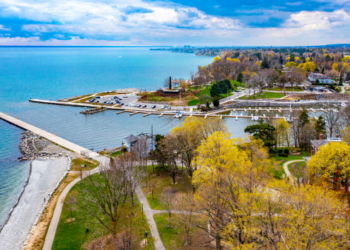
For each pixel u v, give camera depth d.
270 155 88.62
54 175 85.38
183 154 76.81
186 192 68.44
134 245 50.56
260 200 40.44
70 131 137.88
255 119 154.12
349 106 117.00
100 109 183.12
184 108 184.12
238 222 39.66
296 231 34.16
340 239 35.59
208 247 48.75
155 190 71.50
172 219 56.84
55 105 198.88
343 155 54.84
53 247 52.28
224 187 46.16
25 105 198.50
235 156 55.16
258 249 36.91
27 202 71.00
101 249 49.91
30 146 113.00
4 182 83.88
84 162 93.81
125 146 103.50
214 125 88.69
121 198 67.81
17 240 56.38
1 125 148.50
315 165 57.34
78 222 59.56
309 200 39.19
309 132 95.75
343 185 56.72
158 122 155.00
